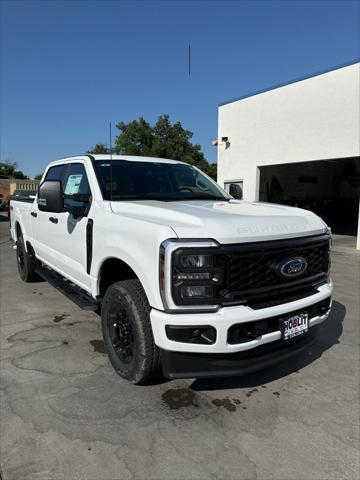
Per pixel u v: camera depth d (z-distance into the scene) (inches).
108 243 130.5
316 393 130.3
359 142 437.7
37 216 214.5
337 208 866.1
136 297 119.9
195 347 103.4
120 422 111.3
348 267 346.3
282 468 95.3
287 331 115.5
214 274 102.7
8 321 189.9
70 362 146.9
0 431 105.8
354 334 181.6
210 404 122.3
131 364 125.1
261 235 109.3
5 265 328.8
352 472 94.4
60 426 108.7
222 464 96.1
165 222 112.7
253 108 561.0
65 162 191.3
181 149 1216.2
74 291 171.8
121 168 165.8
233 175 603.8
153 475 92.0
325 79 465.4
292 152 512.4
